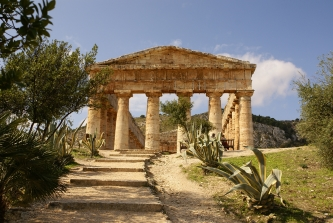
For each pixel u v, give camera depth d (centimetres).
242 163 1806
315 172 1491
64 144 1730
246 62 3528
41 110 1350
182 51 3594
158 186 1355
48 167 763
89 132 3475
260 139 8588
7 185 732
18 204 764
